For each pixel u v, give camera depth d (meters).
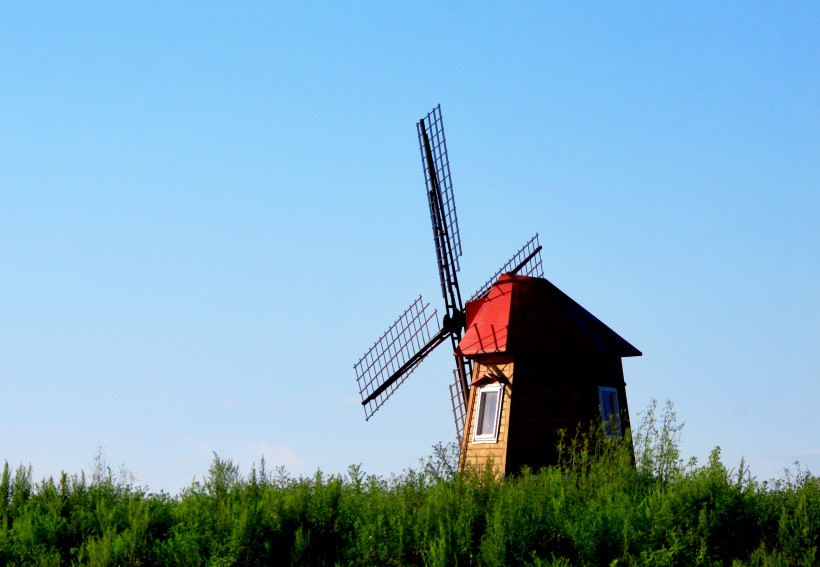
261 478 72.75
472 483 71.56
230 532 65.94
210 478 72.12
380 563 64.12
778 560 62.59
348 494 70.44
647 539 65.00
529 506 66.94
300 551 64.25
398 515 67.31
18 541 67.38
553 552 64.12
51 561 65.19
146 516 67.94
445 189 113.12
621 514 66.62
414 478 76.38
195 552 64.69
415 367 111.38
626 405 101.25
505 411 95.88
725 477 68.94
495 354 98.81
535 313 99.69
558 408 96.19
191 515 68.75
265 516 66.25
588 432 95.25
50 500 73.19
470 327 102.69
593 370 98.75
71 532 68.38
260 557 64.50
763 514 67.69
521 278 103.75
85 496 74.12
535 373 96.88
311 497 67.94
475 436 97.94
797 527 66.06
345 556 64.69
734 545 65.81
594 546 63.75
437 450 78.94
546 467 89.56
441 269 111.00
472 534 65.88
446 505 67.88
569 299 106.25
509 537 64.06
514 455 94.12
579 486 75.94
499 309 100.94
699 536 65.25
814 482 71.75
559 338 97.88
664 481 73.94
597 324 104.44
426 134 111.75
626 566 63.56
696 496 67.06
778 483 72.88
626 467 75.69
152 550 66.19
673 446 76.31
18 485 75.00
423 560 63.94
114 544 65.56
